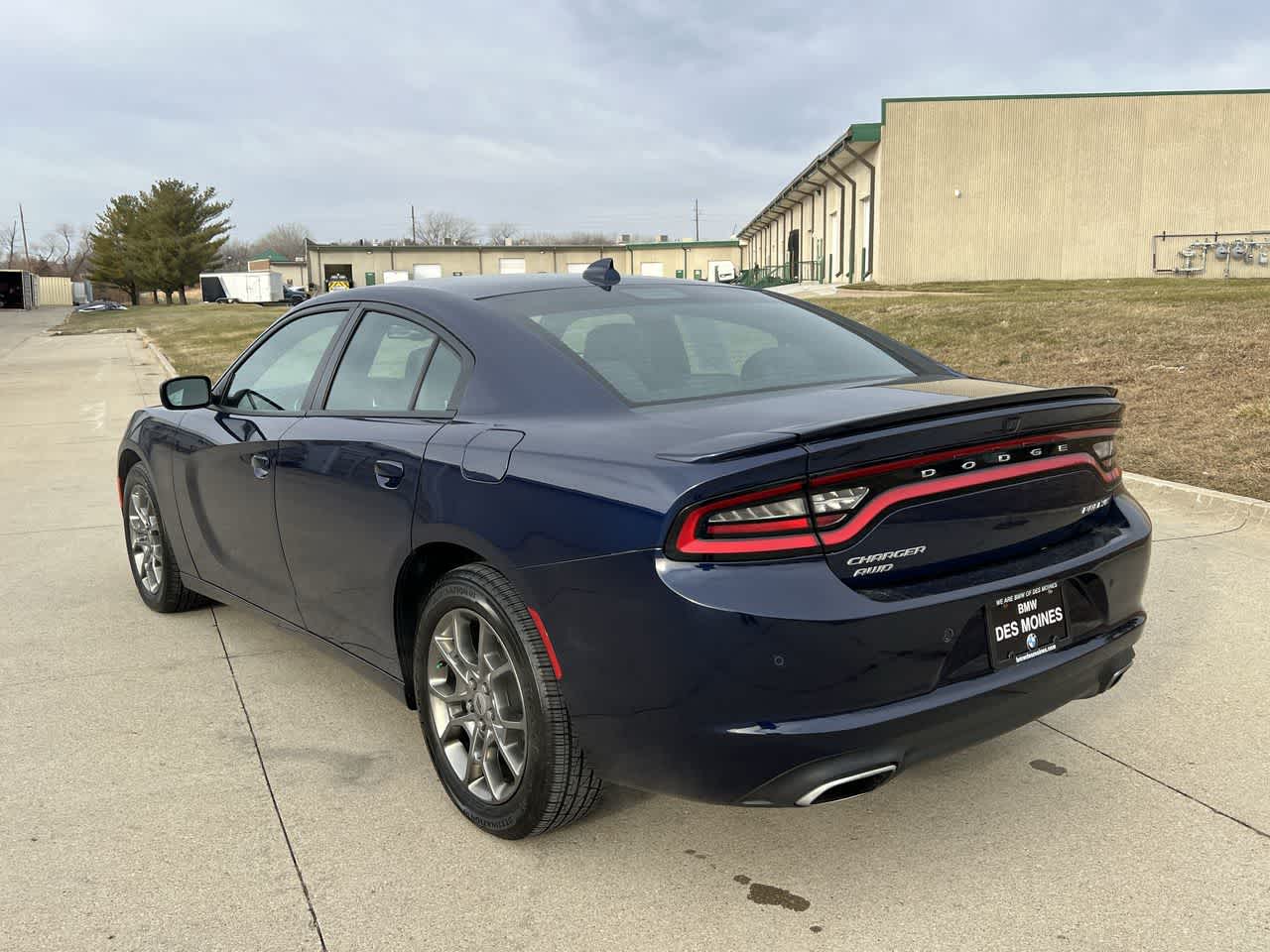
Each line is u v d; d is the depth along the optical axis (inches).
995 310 587.8
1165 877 95.7
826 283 1552.7
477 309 118.1
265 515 138.6
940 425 86.2
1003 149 1244.5
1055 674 95.7
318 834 107.4
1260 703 133.2
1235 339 400.5
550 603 93.7
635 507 86.5
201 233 3036.4
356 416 124.6
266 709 140.4
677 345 115.5
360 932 90.8
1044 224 1258.6
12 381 753.0
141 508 184.4
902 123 1243.2
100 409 548.1
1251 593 175.2
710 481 82.3
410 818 110.6
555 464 95.1
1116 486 108.1
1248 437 274.7
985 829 105.0
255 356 156.0
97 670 155.7
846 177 1418.6
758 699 83.0
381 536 114.6
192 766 123.6
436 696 111.3
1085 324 487.5
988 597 90.5
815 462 82.4
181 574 174.2
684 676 84.5
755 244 2539.4
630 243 2755.9
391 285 135.9
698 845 104.0
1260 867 97.0
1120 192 1248.8
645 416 98.1
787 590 82.4
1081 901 92.2
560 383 105.3
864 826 106.4
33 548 235.3
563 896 95.5
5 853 104.3
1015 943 86.5
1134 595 106.3
